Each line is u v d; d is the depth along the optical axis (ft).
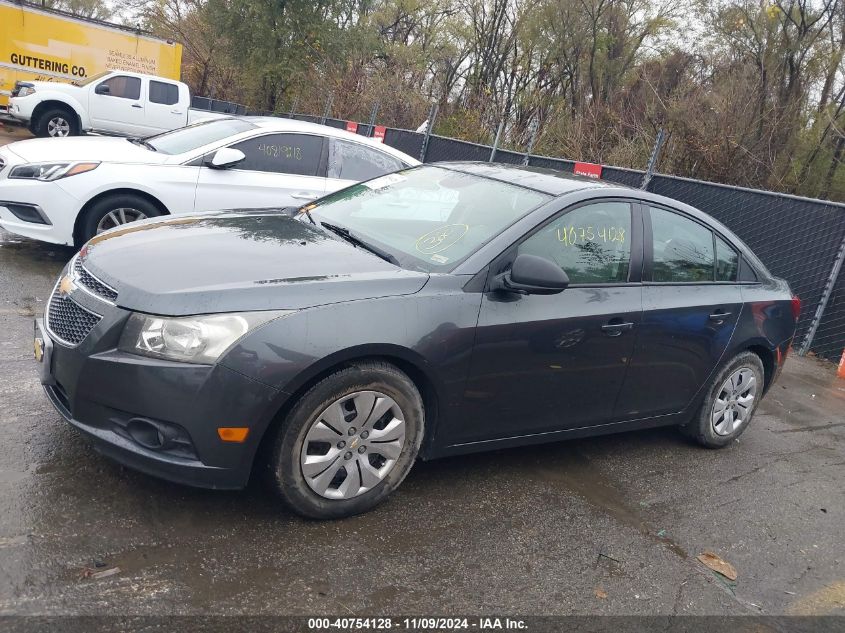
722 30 50.11
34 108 51.70
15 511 9.50
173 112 56.34
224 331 9.33
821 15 44.65
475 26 72.79
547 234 12.18
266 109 82.02
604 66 61.41
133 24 105.81
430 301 10.68
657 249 13.75
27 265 21.53
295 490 10.01
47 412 12.29
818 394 21.13
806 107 44.42
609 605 9.80
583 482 13.34
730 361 15.24
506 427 12.11
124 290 9.71
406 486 12.03
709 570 11.11
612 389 13.16
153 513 9.98
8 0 57.31
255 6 77.77
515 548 10.76
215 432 9.30
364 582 9.34
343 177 24.41
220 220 12.97
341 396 10.05
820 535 12.69
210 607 8.39
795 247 25.09
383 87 64.85
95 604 8.13
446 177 14.44
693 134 39.99
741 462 15.47
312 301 9.84
